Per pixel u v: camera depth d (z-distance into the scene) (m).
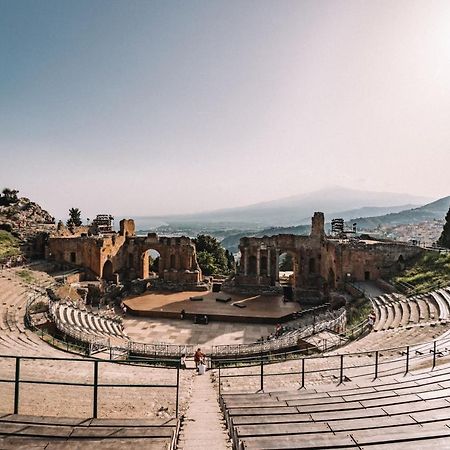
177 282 55.81
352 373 16.77
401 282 40.59
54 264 50.12
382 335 25.88
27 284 38.19
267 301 48.25
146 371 20.53
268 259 54.97
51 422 8.18
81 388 15.54
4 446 7.08
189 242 56.88
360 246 46.56
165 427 8.18
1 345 22.14
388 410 9.60
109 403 13.65
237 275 55.34
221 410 12.45
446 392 10.82
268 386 16.20
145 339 34.31
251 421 9.26
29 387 15.02
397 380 13.26
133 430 7.96
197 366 21.11
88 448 7.09
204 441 9.17
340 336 29.27
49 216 77.06
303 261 54.84
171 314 41.81
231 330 37.56
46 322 28.03
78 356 22.50
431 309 29.36
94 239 50.84
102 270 51.34
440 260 40.84
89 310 38.34
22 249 51.59
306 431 8.33
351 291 43.44
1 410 12.02
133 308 43.38
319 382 16.05
